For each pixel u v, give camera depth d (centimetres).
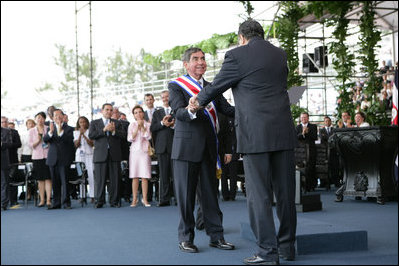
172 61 1820
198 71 410
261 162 340
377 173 726
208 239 453
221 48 1520
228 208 719
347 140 742
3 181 816
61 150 802
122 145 902
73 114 2425
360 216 588
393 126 711
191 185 400
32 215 710
